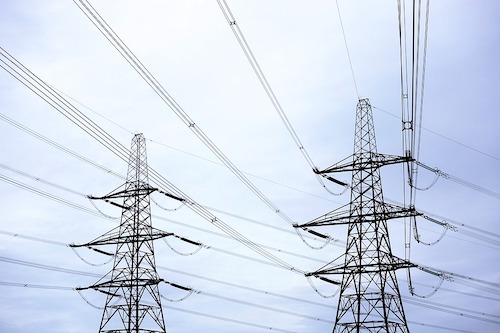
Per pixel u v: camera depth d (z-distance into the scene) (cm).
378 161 5247
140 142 6094
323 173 5441
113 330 5331
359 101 5616
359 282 4925
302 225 5297
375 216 5094
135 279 5438
